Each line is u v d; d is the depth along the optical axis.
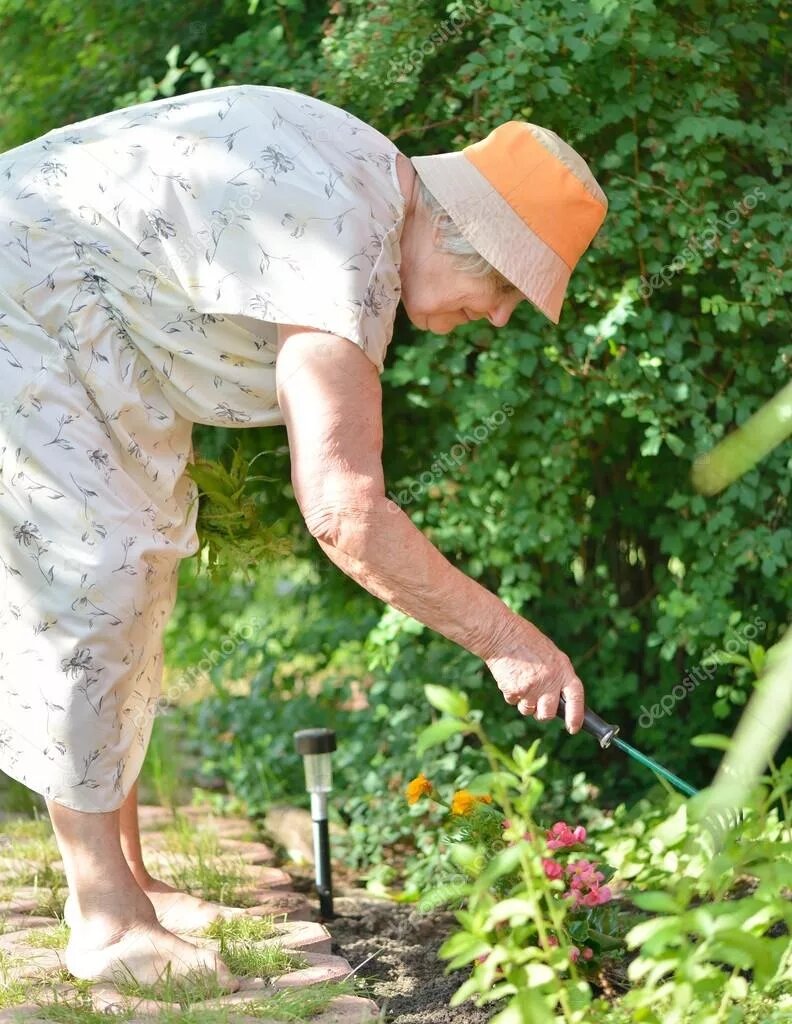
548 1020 2.01
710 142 4.11
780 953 2.25
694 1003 2.32
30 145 2.90
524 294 2.82
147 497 2.84
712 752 4.85
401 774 4.64
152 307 2.75
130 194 2.72
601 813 4.52
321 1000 2.74
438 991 3.13
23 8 4.77
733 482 4.16
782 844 2.53
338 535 2.61
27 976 2.86
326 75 4.15
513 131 2.85
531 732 4.83
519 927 2.28
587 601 4.95
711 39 4.08
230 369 2.77
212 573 3.55
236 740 5.34
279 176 2.65
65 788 2.75
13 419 2.71
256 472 4.83
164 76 4.64
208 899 3.75
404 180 2.80
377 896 4.28
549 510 4.32
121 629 2.74
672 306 4.45
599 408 4.40
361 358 2.62
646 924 2.01
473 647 2.72
